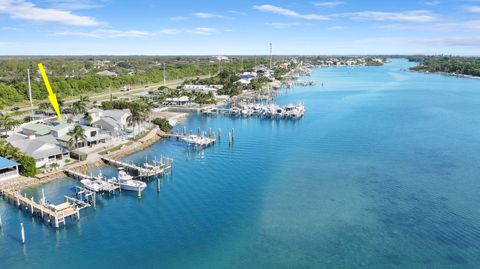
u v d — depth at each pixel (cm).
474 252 5725
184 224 6662
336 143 12025
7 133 12144
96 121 13125
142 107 13600
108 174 9156
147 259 5634
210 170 9475
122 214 7044
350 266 5434
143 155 10869
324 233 6334
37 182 8431
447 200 7550
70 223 6712
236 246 5966
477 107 19150
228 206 7369
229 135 13462
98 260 5612
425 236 6194
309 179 8788
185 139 12181
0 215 6981
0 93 18200
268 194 7931
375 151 11062
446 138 12581
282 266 5456
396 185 8362
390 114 17312
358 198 7700
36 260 5609
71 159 9844
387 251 5788
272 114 17000
